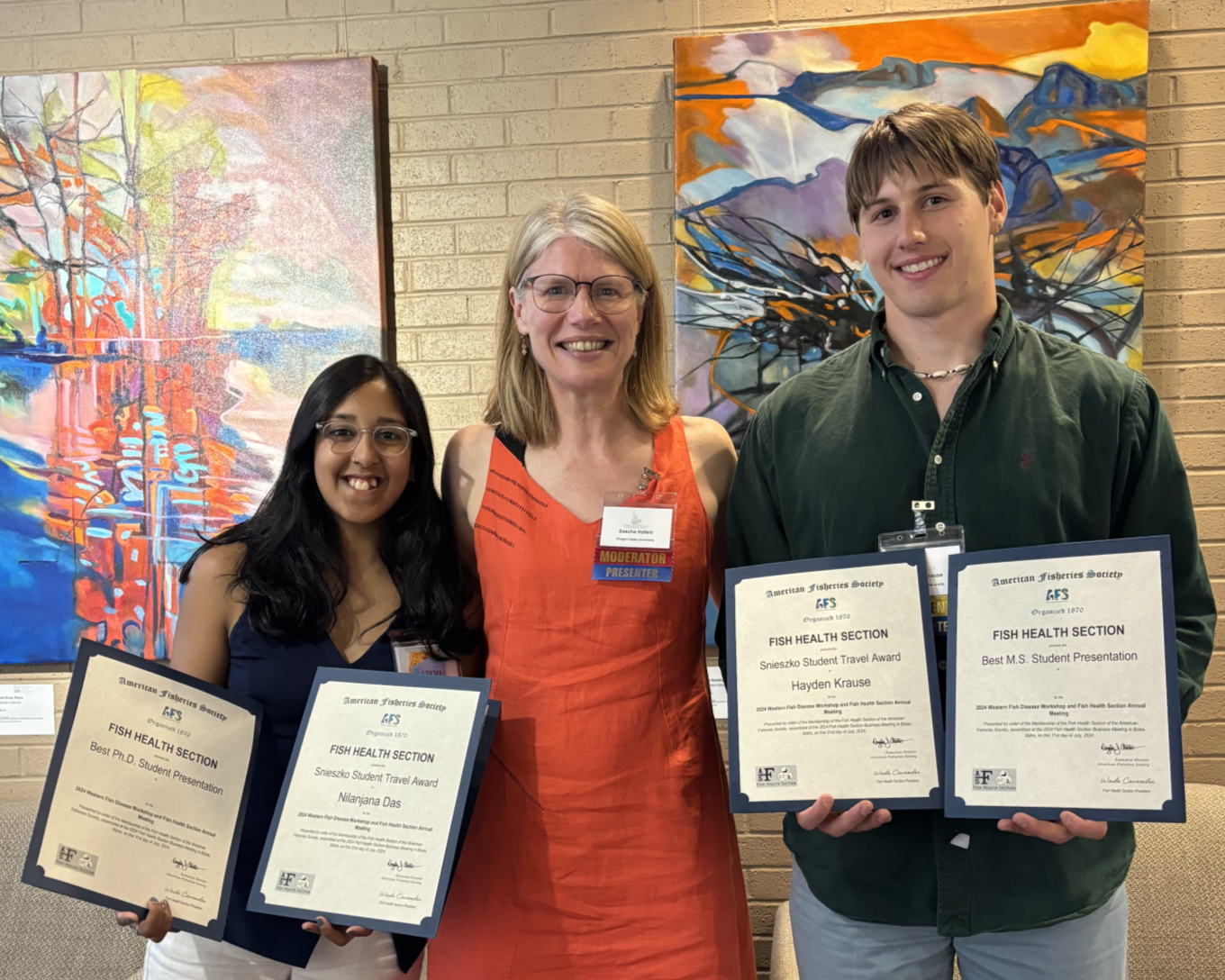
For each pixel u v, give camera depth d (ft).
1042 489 4.02
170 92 7.87
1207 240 7.27
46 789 4.01
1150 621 3.65
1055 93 7.12
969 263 4.06
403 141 7.98
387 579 5.00
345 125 7.78
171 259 7.91
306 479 4.88
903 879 4.14
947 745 3.85
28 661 8.13
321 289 7.85
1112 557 3.73
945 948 4.20
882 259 4.13
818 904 4.42
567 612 4.67
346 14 7.96
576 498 4.88
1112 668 3.68
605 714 4.57
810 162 7.38
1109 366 4.21
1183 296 7.32
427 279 8.03
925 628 3.98
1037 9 7.17
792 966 6.24
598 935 4.48
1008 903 3.97
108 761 4.15
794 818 4.66
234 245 7.88
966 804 3.78
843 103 7.32
